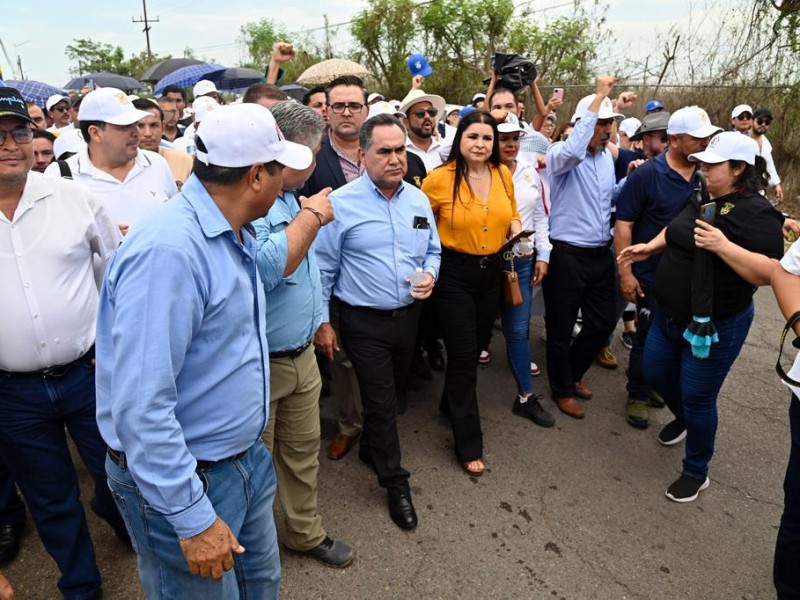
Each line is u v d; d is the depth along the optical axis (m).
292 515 2.41
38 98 8.03
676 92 10.01
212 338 1.41
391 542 2.63
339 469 3.15
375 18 17.42
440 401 3.81
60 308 2.07
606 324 3.72
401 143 2.59
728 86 9.51
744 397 3.98
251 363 1.52
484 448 3.37
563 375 3.74
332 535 2.66
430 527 2.73
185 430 1.45
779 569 2.19
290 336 2.18
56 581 2.44
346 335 2.74
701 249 2.55
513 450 3.36
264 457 1.73
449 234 2.96
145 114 2.77
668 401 3.21
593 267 3.58
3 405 2.07
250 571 1.78
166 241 1.29
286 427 2.33
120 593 2.35
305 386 2.30
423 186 3.04
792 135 9.14
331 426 3.59
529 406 3.67
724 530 2.76
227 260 1.42
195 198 1.39
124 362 1.26
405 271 2.69
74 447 3.45
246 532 1.73
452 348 3.06
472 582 2.42
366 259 2.66
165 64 12.58
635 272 3.60
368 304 2.68
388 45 17.94
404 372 2.94
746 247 2.47
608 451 3.37
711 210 2.50
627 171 4.80
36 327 2.03
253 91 3.13
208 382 1.43
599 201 3.53
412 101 4.17
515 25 15.86
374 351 2.70
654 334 3.00
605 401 3.94
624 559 2.57
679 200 3.32
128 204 2.85
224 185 1.40
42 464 2.14
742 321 2.66
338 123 3.31
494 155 3.09
